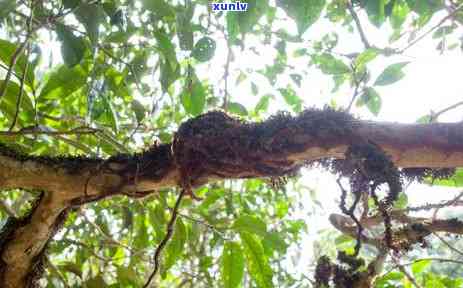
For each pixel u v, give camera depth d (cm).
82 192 101
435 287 167
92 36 101
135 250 178
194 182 97
